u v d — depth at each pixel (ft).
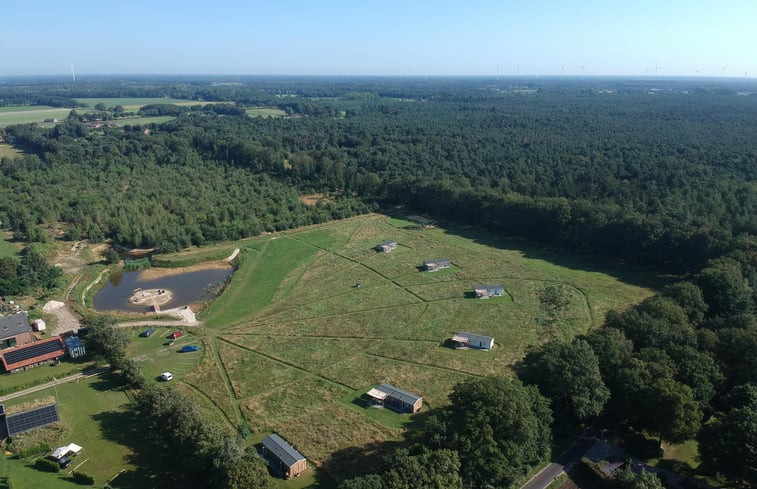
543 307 375.86
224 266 479.41
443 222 601.62
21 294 393.91
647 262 467.52
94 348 308.60
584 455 222.89
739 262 369.91
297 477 214.48
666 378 224.74
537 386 238.27
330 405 264.31
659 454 221.66
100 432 242.58
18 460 222.69
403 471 180.65
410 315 365.61
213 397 272.10
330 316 366.02
